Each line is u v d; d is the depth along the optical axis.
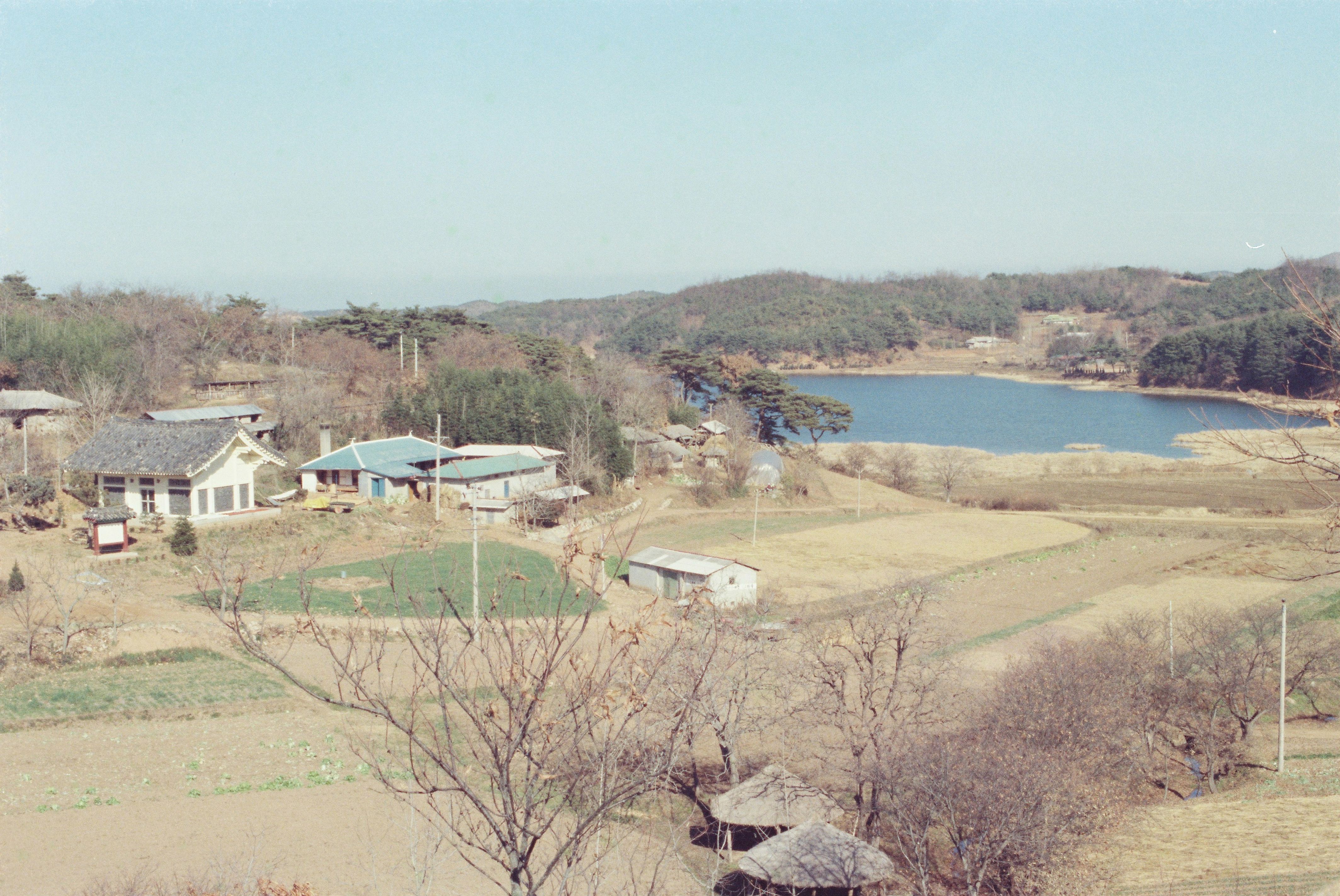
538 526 64.38
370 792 27.00
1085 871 21.31
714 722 23.89
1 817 25.44
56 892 21.47
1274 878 20.12
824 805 25.27
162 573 45.91
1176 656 37.06
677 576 51.06
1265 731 37.19
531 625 9.34
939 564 63.53
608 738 8.93
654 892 13.44
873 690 27.81
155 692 34.22
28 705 32.72
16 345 79.00
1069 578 60.97
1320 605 53.50
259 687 34.69
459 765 10.89
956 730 27.67
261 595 43.50
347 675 8.89
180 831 24.75
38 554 46.44
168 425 55.50
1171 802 29.94
